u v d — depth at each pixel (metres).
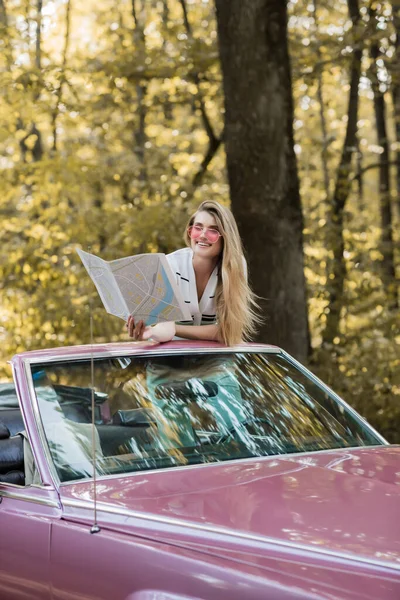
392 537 3.16
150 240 15.11
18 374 4.39
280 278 11.10
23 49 16.92
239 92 11.08
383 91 16.53
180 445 4.29
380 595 2.86
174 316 4.69
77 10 22.91
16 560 3.92
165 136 20.28
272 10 11.05
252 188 11.08
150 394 4.52
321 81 18.48
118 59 15.53
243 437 4.45
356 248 15.58
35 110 16.25
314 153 18.22
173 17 21.08
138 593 3.37
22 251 15.85
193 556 3.28
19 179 17.28
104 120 17.30
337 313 15.31
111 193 18.31
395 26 15.38
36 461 4.07
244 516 3.42
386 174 19.16
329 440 4.65
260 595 3.04
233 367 4.86
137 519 3.54
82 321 15.20
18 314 15.57
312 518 3.36
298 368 5.09
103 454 4.14
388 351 14.04
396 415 13.92
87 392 4.41
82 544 3.64
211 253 5.10
